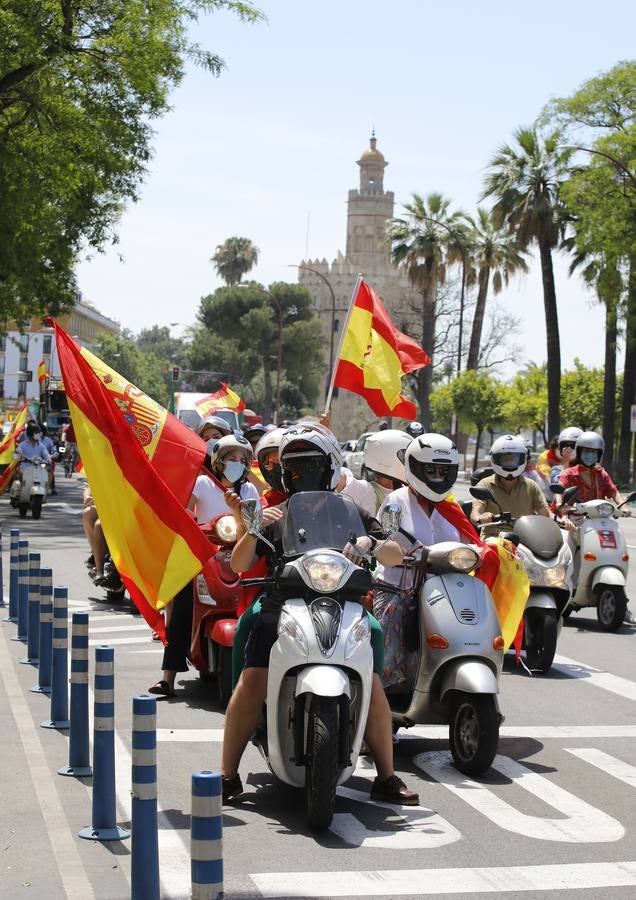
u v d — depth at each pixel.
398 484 11.65
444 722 8.93
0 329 42.22
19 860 6.66
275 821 7.51
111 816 7.08
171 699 10.98
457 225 69.31
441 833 7.36
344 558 7.45
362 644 7.30
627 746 9.69
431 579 8.88
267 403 117.88
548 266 57.00
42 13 30.62
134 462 9.05
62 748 9.07
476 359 76.38
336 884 6.42
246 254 142.50
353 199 178.50
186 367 123.38
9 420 48.53
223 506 11.43
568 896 6.34
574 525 14.81
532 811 7.88
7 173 32.44
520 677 12.58
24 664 12.35
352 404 146.75
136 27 32.75
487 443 118.75
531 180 56.41
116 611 16.16
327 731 7.08
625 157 48.06
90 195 37.59
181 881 6.36
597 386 78.00
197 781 4.69
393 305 164.62
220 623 10.57
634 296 50.34
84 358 9.16
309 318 125.56
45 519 31.48
